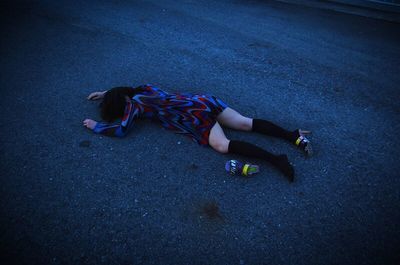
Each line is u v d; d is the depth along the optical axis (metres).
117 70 3.89
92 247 2.03
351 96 3.54
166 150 2.77
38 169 2.55
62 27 4.91
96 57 4.14
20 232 2.10
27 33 4.68
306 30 5.27
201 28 5.12
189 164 2.64
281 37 4.95
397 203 2.35
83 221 2.18
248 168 2.40
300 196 2.39
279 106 3.36
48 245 2.03
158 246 2.05
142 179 2.51
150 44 4.52
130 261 1.97
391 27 5.54
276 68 4.05
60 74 3.77
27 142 2.79
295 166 2.63
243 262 1.98
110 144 2.81
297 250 2.04
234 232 2.14
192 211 2.28
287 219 2.23
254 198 2.37
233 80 3.78
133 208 2.29
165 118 2.75
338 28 5.41
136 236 2.11
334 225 2.19
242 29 5.17
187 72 3.91
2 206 2.25
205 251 2.03
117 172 2.56
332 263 1.97
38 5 5.72
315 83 3.76
